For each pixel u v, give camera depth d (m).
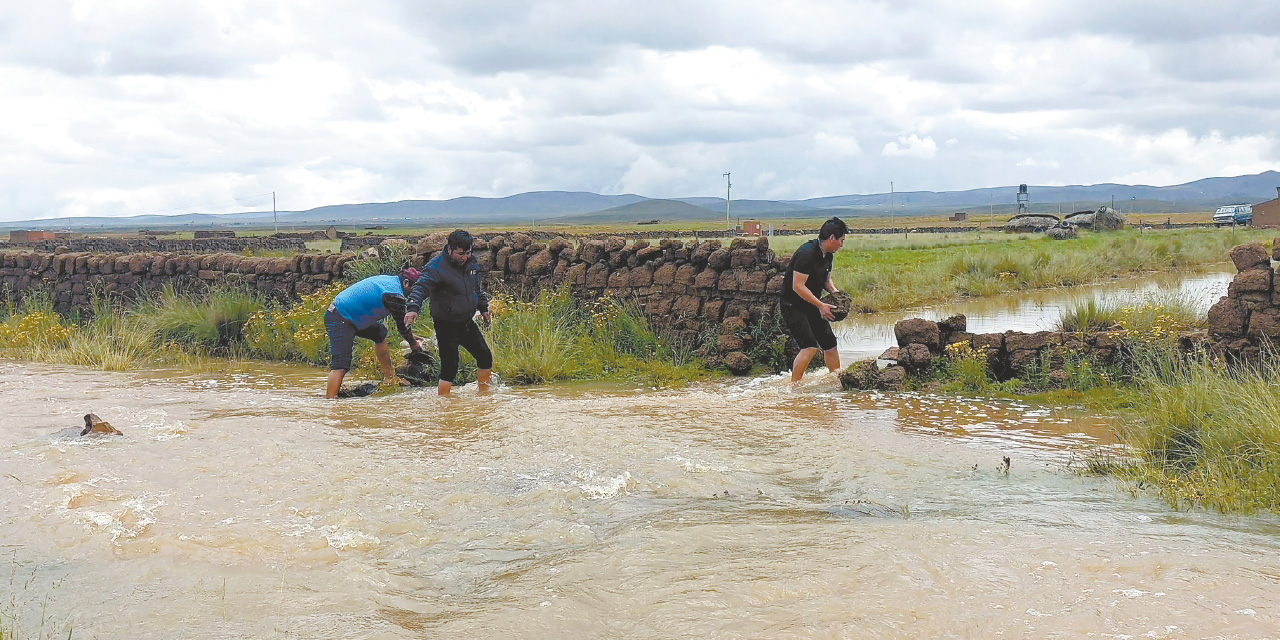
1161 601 3.09
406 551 4.10
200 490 5.03
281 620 3.19
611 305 11.44
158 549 4.04
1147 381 7.04
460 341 8.91
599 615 3.15
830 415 7.15
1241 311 7.82
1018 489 5.04
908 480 5.23
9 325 14.66
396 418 7.13
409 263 13.05
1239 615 2.94
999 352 8.75
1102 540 3.91
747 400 7.91
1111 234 52.25
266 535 4.21
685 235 74.62
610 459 5.71
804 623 2.95
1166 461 5.58
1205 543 3.85
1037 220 64.62
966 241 50.44
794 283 8.56
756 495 5.00
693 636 2.90
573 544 4.15
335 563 3.89
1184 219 125.69
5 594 3.51
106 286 16.14
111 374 10.78
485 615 3.17
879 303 17.86
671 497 4.97
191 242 57.03
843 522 4.36
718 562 3.68
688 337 11.01
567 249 12.40
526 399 8.24
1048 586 3.28
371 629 3.08
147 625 3.17
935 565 3.54
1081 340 8.49
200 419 7.20
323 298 12.41
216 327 13.21
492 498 4.88
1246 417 5.51
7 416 7.42
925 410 7.36
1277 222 68.56
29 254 17.61
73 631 3.13
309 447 6.06
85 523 4.41
